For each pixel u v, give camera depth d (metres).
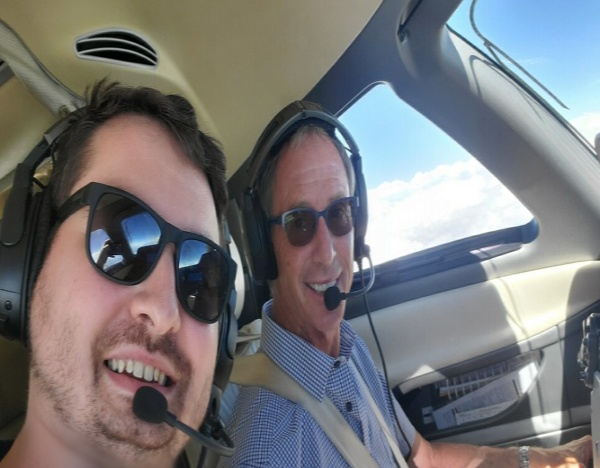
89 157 0.67
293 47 1.34
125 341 0.62
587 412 1.63
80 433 0.60
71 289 0.61
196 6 1.13
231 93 1.38
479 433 1.68
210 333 0.72
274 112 1.50
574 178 1.62
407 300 1.78
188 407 0.67
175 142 0.73
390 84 1.54
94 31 1.04
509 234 1.79
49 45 1.00
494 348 1.69
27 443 0.61
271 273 1.21
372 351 1.73
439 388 1.72
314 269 1.19
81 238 0.62
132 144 0.69
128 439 0.60
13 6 0.93
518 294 1.71
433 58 1.49
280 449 0.96
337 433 1.05
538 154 1.60
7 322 0.63
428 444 1.44
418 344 1.72
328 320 1.20
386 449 1.20
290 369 1.08
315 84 1.48
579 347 1.65
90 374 0.60
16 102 1.00
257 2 1.19
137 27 1.10
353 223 1.27
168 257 0.67
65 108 1.03
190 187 0.73
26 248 0.63
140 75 1.17
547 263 1.72
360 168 1.32
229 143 1.54
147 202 0.68
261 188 1.21
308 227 1.19
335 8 1.30
